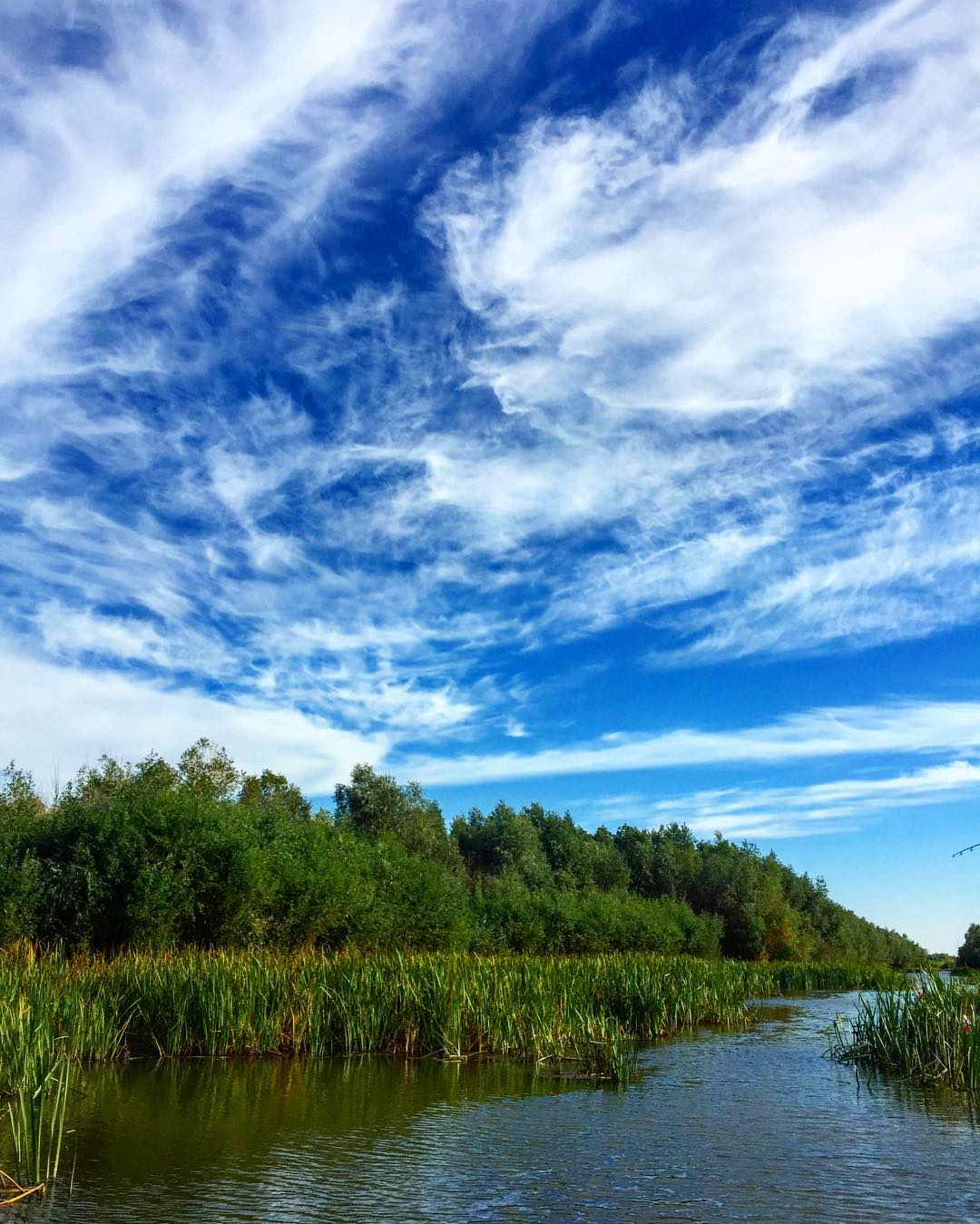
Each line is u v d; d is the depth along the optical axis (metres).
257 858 33.72
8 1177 10.41
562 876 91.56
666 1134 13.32
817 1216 9.59
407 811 84.44
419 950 43.97
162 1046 19.22
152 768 50.88
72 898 30.72
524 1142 12.74
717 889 116.62
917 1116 14.71
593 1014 23.17
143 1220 9.21
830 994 48.31
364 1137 12.84
